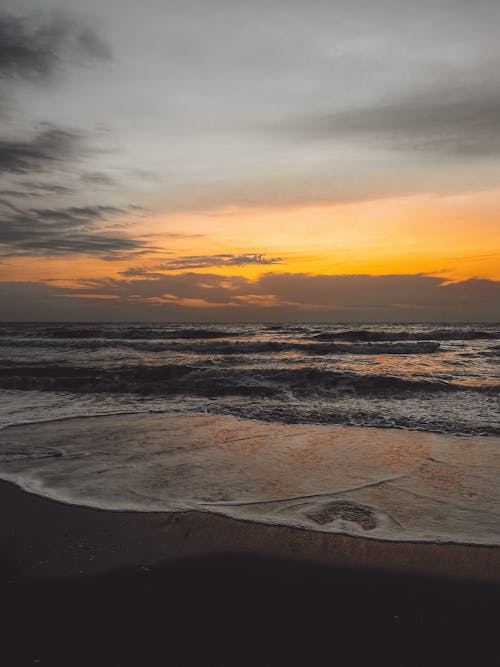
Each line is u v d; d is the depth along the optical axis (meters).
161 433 7.00
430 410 8.52
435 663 2.29
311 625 2.60
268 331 49.66
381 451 5.98
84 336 36.84
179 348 24.00
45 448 6.21
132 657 2.35
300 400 9.88
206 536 3.69
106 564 3.28
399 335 34.06
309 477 5.03
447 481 4.86
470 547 3.44
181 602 2.82
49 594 2.91
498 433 6.83
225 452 5.99
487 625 2.57
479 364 16.69
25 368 14.42
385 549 3.44
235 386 11.28
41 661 2.31
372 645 2.43
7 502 4.40
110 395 10.80
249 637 2.50
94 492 4.64
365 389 10.95
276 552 3.43
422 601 2.80
